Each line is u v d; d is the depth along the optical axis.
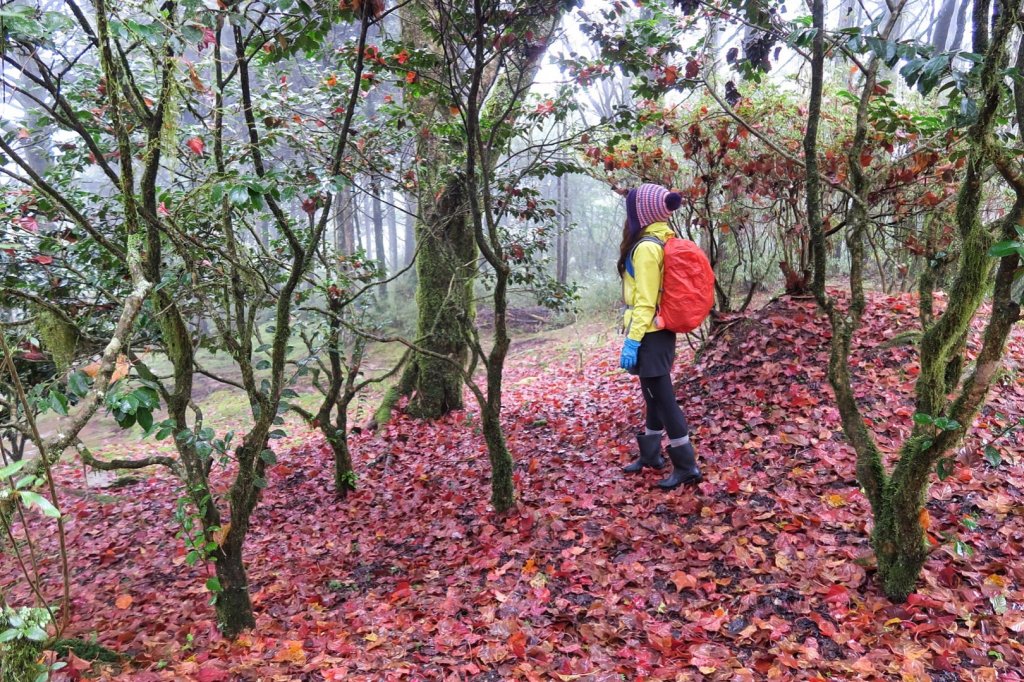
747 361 4.98
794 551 2.99
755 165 5.18
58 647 2.75
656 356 3.66
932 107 5.42
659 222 3.69
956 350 2.54
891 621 2.48
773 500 3.46
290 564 4.10
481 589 3.26
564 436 5.37
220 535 2.88
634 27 3.87
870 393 4.25
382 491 5.28
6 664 1.42
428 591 3.38
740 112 5.22
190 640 2.98
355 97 2.73
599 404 6.14
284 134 3.71
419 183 4.62
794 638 2.50
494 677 2.50
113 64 2.25
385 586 3.59
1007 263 2.01
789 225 5.62
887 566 2.60
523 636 2.72
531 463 4.74
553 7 3.21
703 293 3.60
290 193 2.52
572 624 2.82
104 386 1.58
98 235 2.37
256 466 3.02
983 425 3.73
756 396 4.52
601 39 3.88
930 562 2.73
